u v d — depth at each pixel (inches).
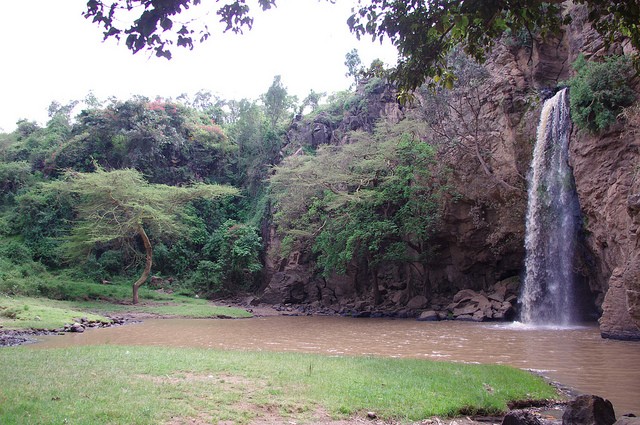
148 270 1412.4
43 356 409.4
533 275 1053.2
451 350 599.8
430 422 277.1
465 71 1103.6
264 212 1813.5
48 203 1785.2
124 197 1416.1
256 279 1732.3
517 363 501.0
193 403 270.8
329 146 1521.9
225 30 262.5
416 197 1227.9
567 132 969.5
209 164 2154.3
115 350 464.1
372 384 335.6
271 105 2253.9
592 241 916.6
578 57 917.8
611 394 366.9
